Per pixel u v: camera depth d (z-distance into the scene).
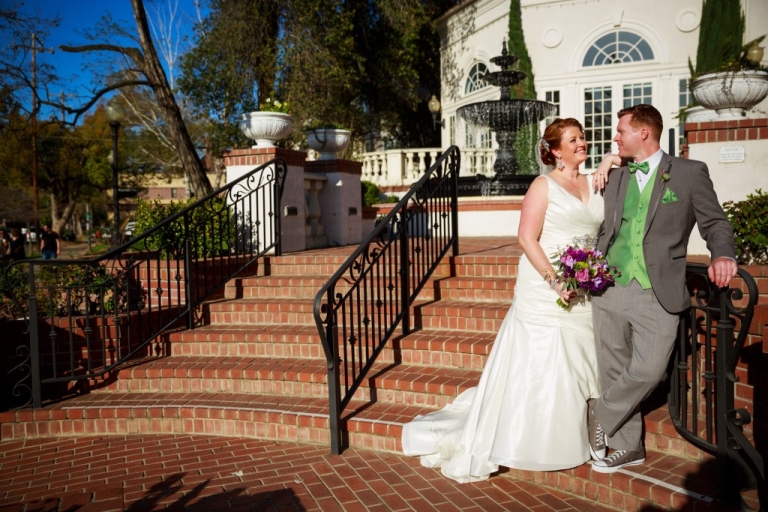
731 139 5.50
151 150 31.91
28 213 33.31
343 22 16.31
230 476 3.86
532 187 3.54
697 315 3.70
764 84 5.82
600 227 3.51
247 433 4.59
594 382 3.46
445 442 3.81
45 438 4.80
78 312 6.10
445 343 4.79
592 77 15.81
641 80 15.37
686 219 3.09
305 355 5.35
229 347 5.55
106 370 5.15
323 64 15.90
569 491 3.44
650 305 3.14
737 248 4.46
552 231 3.51
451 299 5.63
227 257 6.72
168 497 3.59
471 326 5.13
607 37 15.72
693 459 3.37
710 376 3.10
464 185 11.48
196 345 5.62
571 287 3.26
